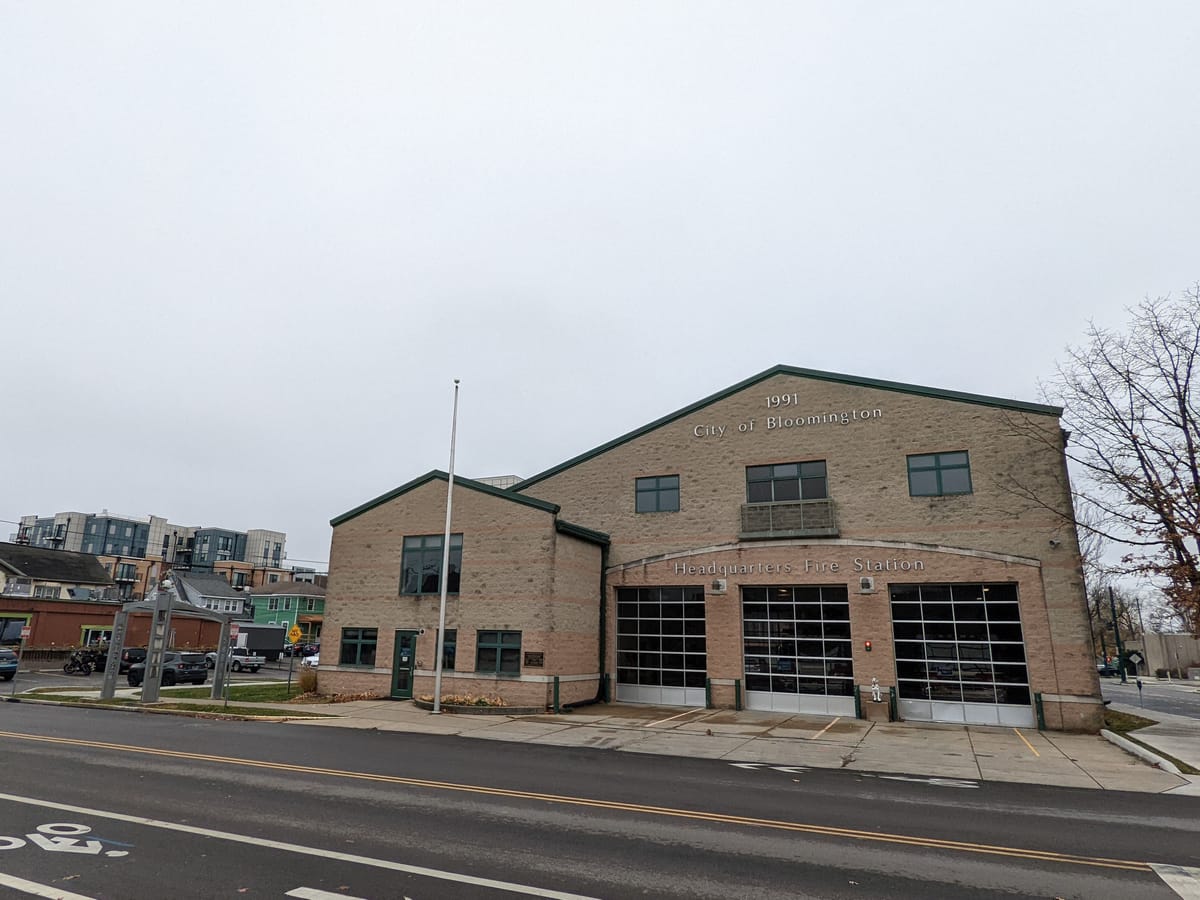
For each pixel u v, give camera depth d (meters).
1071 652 20.81
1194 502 18.45
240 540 140.00
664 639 26.33
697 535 26.28
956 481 23.19
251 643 54.72
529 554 24.17
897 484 23.84
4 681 34.66
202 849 7.57
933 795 11.48
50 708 23.23
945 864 7.63
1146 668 69.19
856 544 23.91
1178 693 43.22
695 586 26.11
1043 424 22.42
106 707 23.41
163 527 134.75
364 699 25.30
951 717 21.97
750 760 14.78
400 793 10.58
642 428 28.08
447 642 24.75
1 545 57.53
